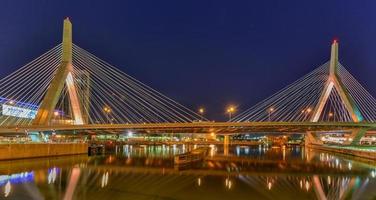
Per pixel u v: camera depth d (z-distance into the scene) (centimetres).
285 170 5612
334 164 6600
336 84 10038
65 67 8531
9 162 6281
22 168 5491
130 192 3659
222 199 3391
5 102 10069
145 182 4278
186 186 4028
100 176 4744
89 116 9538
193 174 5062
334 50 10325
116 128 8706
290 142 19838
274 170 5609
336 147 9875
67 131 8794
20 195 3438
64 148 8219
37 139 8212
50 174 4847
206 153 8925
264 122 9012
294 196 3559
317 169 5775
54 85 8312
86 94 9506
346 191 3825
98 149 9838
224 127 9156
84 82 9488
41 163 6319
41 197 3372
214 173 5191
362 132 9662
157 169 5644
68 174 4884
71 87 8762
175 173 5162
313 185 4178
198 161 7050
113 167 5869
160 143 15950
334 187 4062
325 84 10475
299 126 9256
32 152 7175
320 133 12625
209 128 9181
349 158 8044
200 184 4169
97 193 3584
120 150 11012
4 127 7800
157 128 8950
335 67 10269
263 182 4362
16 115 9925
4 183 4062
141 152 10006
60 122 10244
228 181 4412
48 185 3969
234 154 9400
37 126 7981
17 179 4356
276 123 9025
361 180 4578
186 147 13050
